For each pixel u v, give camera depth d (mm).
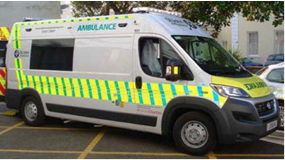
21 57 8086
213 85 5492
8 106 8367
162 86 5930
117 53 6488
